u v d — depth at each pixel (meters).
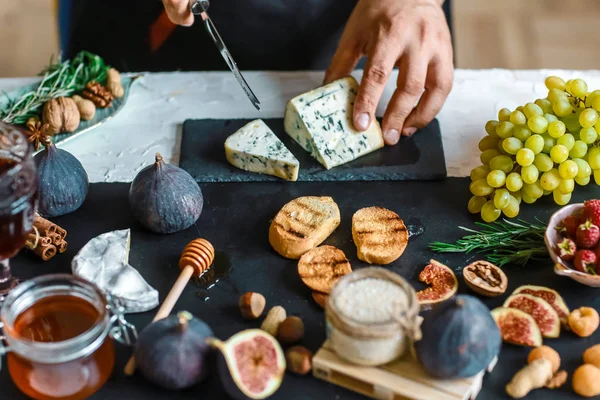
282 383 1.39
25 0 3.91
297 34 2.52
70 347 1.27
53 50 3.63
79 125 2.00
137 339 1.35
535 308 1.49
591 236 1.50
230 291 1.57
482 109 2.07
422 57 1.89
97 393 1.38
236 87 2.15
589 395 1.36
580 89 1.77
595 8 3.94
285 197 1.81
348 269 1.56
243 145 1.86
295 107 1.90
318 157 1.89
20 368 1.31
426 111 1.95
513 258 1.61
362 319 1.29
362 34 2.00
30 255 1.64
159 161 1.64
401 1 1.97
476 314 1.28
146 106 2.09
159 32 2.51
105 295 1.35
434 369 1.30
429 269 1.59
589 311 1.47
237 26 2.50
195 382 1.35
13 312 1.32
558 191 1.72
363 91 1.88
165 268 1.62
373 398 1.37
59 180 1.67
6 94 1.99
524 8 3.94
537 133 1.71
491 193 1.74
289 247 1.61
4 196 1.29
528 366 1.37
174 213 1.64
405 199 1.80
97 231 1.71
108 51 2.56
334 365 1.36
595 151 1.73
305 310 1.53
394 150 1.93
